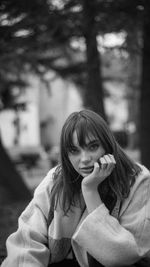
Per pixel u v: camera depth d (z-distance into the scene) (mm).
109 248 2133
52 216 2328
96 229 2148
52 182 2373
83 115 2195
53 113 28578
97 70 7215
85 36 6391
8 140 23125
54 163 13727
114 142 2229
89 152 2184
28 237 2312
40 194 2381
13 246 2324
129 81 9008
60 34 6484
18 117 7688
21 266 2250
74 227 2322
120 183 2250
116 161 2230
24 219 2404
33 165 12766
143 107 7605
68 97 28406
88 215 2174
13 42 6207
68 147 2191
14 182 7730
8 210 4898
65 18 6160
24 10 6238
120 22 5852
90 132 2156
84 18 6082
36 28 6250
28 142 26062
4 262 2316
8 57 6043
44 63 7105
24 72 7141
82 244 2178
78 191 2293
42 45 6508
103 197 2291
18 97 7609
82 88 8227
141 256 2174
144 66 7379
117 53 6148
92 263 2232
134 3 5992
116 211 2262
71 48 7223
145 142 7598
